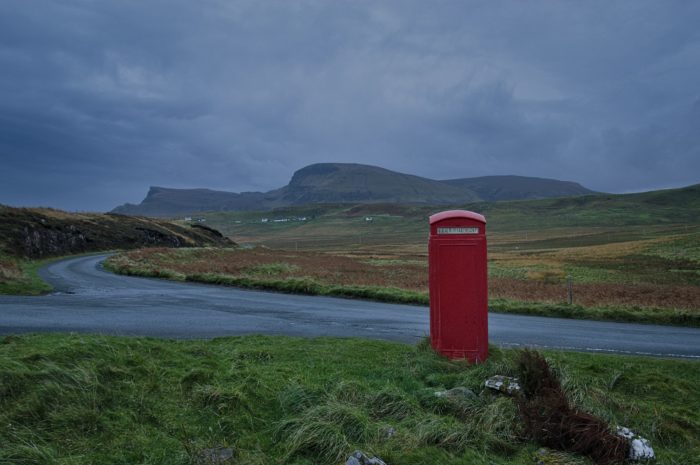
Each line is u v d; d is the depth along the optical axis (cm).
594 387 707
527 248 11875
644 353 1137
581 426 541
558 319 1742
